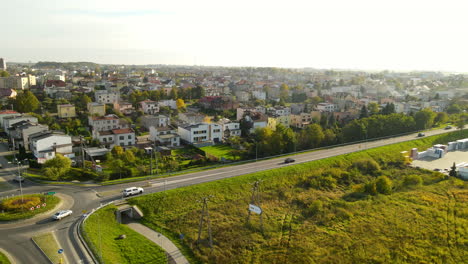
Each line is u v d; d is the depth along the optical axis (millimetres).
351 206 70000
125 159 87000
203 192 71500
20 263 44594
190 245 54969
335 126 127875
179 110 174000
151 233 58125
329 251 54500
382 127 128625
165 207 65500
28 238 50688
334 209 68938
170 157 95438
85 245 49562
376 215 66688
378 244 56625
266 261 51781
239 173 82812
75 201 64125
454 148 121562
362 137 121812
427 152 112625
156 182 75562
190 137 115875
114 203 63625
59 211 59000
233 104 184500
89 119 130125
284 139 104562
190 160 96375
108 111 148875
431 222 64125
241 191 75000
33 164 82500
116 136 106562
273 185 79875
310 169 90188
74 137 110500
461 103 195000
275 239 57938
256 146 99000
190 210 65750
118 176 78750
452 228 62094
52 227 54250
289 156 100688
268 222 63344
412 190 80438
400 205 71250
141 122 139625
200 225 56000
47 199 62938
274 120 136500
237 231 59469
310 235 59188
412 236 59281
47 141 88438
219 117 155750
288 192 77000
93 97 182625
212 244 55219
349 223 63625
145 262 49844
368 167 94750
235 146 113188
